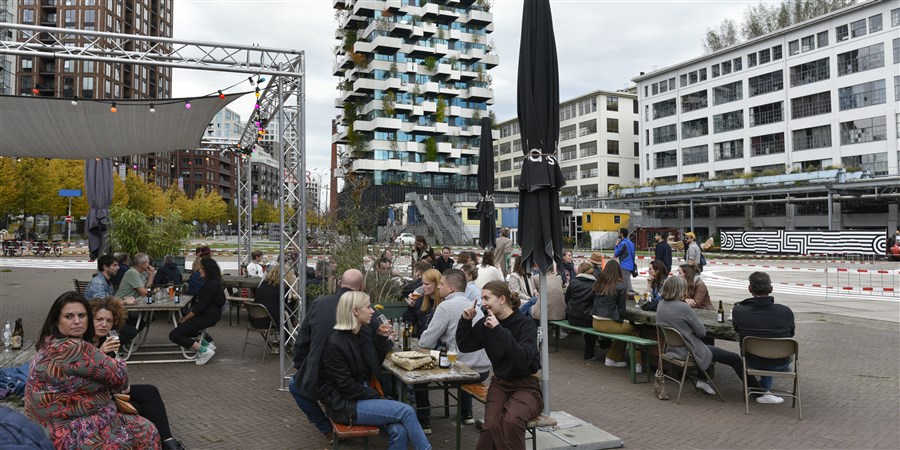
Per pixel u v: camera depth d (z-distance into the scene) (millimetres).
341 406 4461
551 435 5219
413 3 72688
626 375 7883
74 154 14352
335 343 4531
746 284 22281
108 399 3898
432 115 73562
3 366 5816
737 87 59719
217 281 8523
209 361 8625
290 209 8703
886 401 6496
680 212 62938
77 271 26125
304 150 8000
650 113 69875
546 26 5500
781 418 5887
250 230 18203
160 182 104000
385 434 5383
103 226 15141
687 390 7086
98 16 82625
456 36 73812
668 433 5441
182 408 6164
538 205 5465
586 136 78625
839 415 5980
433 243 51281
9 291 17750
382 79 70750
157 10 99812
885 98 47531
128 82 90000
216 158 128625
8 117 11109
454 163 74688
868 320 12828
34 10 81625
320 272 11055
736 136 59719
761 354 6008
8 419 3408
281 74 7887
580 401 6551
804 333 11219
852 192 43188
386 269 9820
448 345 5332
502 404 4215
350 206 11578
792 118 54500
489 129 13547
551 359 8945
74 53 7414
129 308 8391
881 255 35156
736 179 48000
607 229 54125
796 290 19734
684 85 65500
